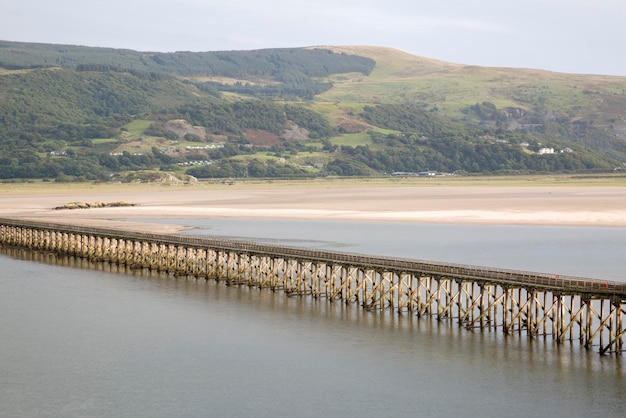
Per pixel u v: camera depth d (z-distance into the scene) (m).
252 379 58.25
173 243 99.69
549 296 84.81
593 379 56.91
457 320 73.12
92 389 56.53
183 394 55.50
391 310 75.94
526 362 60.56
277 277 87.94
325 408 52.84
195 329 71.19
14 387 56.94
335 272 81.31
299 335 68.81
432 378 57.75
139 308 79.56
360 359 62.12
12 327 72.44
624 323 70.75
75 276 98.38
